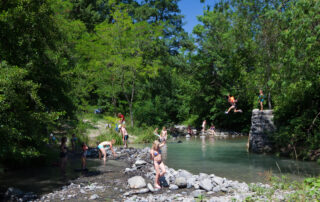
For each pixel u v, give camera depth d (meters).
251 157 13.68
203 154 15.10
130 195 7.41
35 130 8.82
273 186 7.75
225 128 32.91
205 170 10.59
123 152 15.88
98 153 15.79
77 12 34.97
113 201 6.87
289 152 13.61
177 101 36.91
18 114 8.27
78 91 17.06
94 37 27.84
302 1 9.71
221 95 32.62
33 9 9.29
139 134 25.00
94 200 6.98
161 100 35.00
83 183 8.88
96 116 28.16
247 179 8.91
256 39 14.23
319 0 9.45
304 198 6.04
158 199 6.89
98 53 26.94
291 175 9.26
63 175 10.11
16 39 8.98
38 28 9.67
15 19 8.80
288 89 12.23
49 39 10.45
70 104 12.63
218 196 7.04
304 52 10.17
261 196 6.61
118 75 26.89
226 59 29.64
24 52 9.64
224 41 26.83
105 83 28.56
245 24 14.58
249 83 20.69
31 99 9.20
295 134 13.32
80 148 17.62
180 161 12.87
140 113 31.58
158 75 31.67
